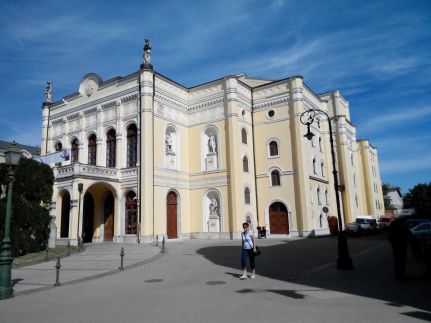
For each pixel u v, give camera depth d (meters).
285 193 36.53
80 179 30.73
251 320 7.72
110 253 23.67
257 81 42.59
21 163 25.06
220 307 8.94
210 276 13.75
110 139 37.12
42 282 13.79
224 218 35.16
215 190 36.06
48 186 26.27
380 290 10.46
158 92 35.31
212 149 37.19
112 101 36.91
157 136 34.53
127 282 13.11
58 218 31.72
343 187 44.19
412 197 93.00
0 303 10.32
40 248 24.77
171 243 30.28
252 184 37.81
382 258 17.72
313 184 38.31
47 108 43.47
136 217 33.09
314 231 35.16
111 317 8.40
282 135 37.62
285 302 9.27
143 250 24.70
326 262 16.83
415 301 9.05
